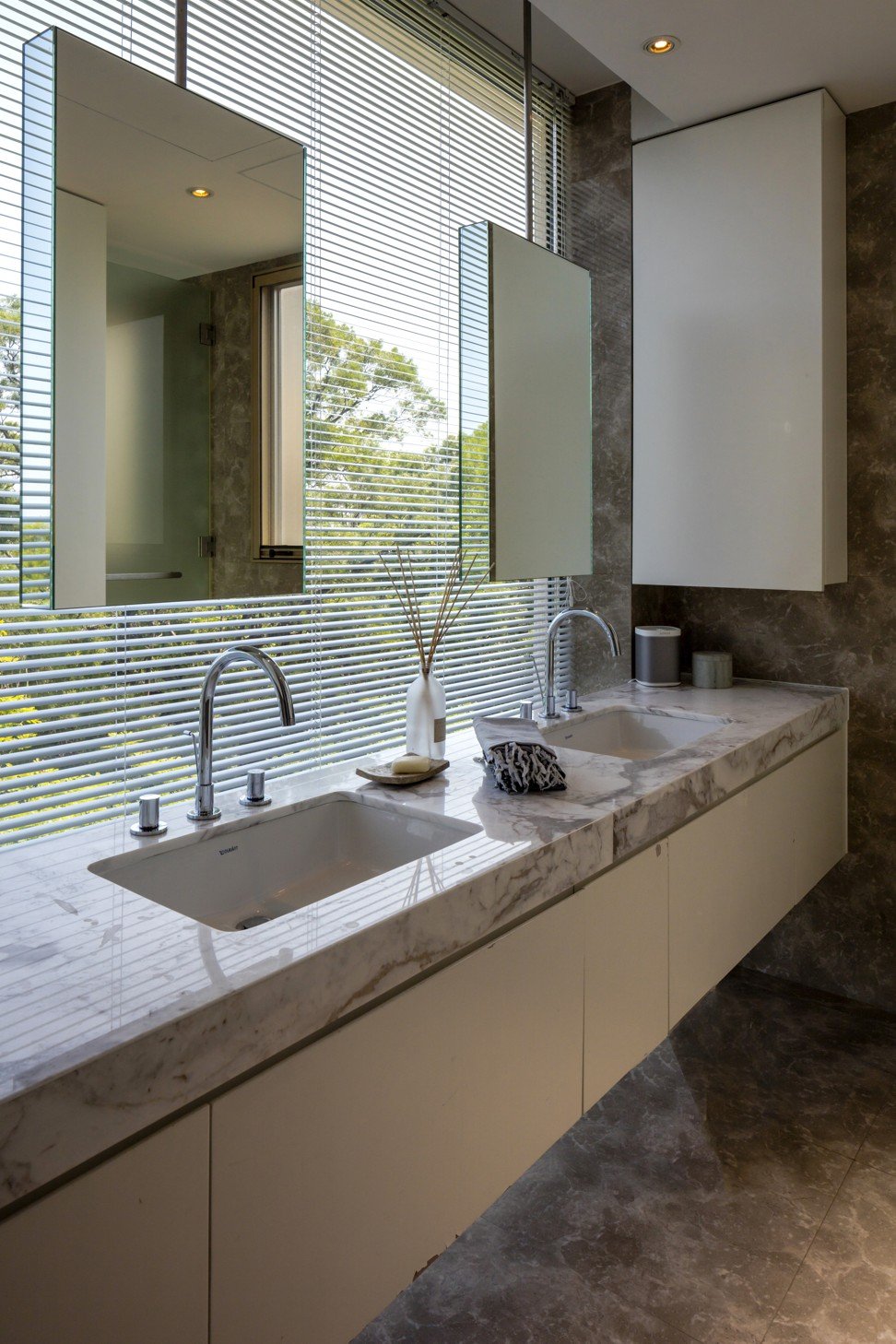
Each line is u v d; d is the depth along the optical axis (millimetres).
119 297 1586
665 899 2027
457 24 2574
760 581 2793
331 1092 1213
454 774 2082
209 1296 1067
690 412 2889
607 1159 2279
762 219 2711
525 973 1584
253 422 1846
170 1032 998
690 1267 1920
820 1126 2396
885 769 2953
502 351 2484
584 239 3066
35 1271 895
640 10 2170
